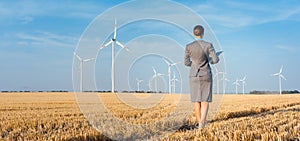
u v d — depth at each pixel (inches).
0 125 362.0
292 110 521.3
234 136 234.7
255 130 261.6
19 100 1151.6
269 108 616.4
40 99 1248.8
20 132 313.7
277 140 227.5
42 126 365.4
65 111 568.4
